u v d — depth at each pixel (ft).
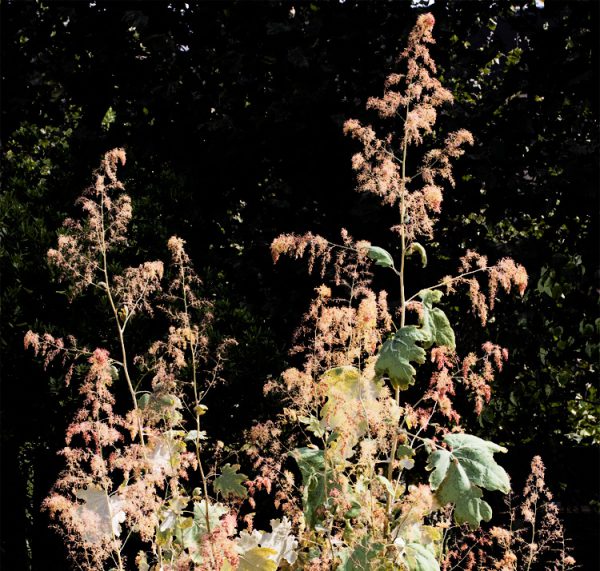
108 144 16.11
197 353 9.03
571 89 14.40
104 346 12.32
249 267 14.98
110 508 7.84
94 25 16.83
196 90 16.30
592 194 13.64
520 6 15.19
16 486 15.16
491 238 16.31
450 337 7.39
